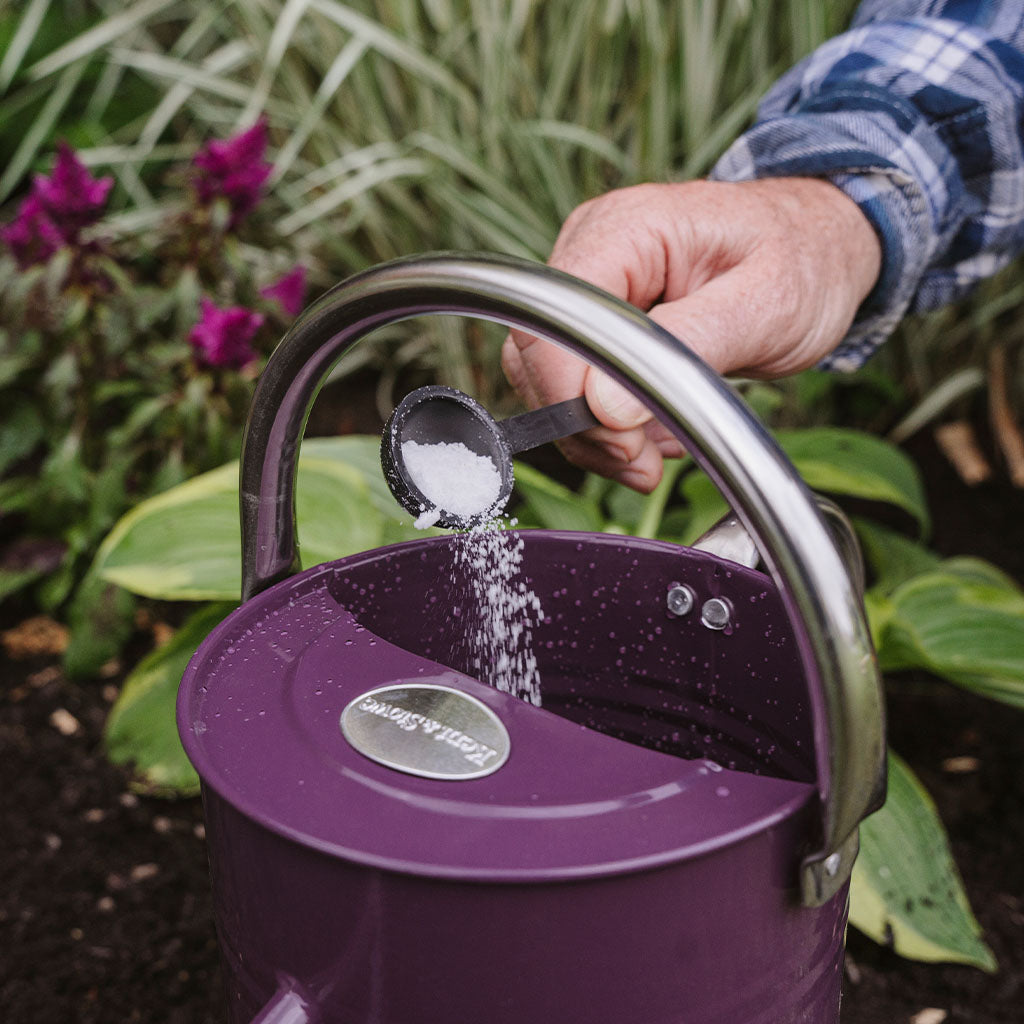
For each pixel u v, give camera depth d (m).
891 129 0.99
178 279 1.74
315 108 2.06
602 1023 0.47
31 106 2.61
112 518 1.69
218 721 0.54
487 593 0.72
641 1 1.98
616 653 0.71
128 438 1.68
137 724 1.34
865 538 1.66
